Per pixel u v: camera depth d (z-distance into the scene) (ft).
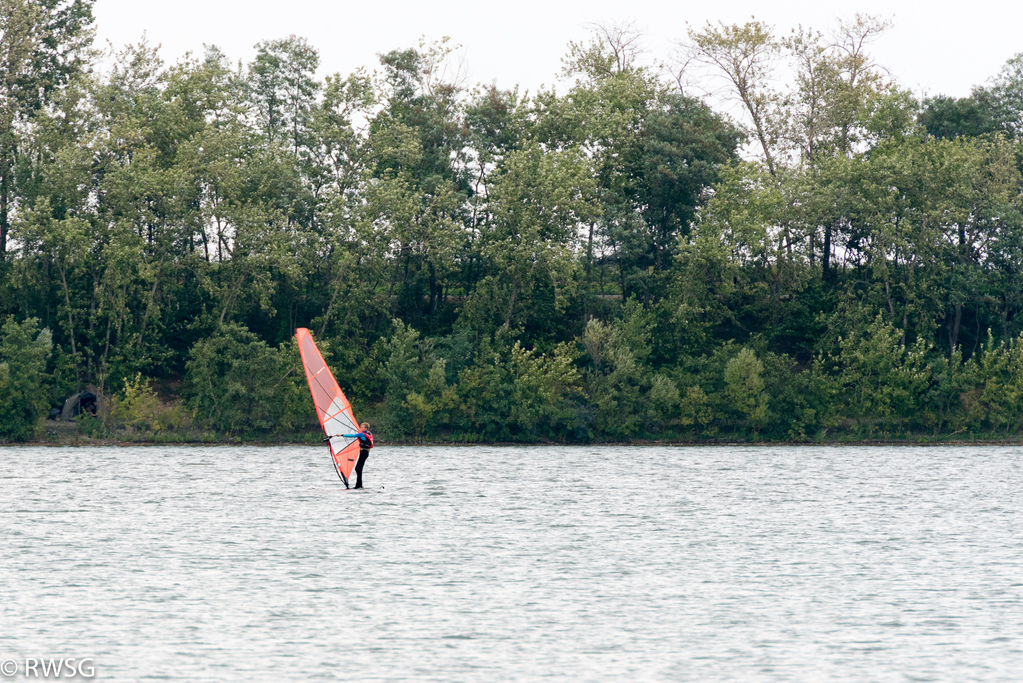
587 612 303.27
